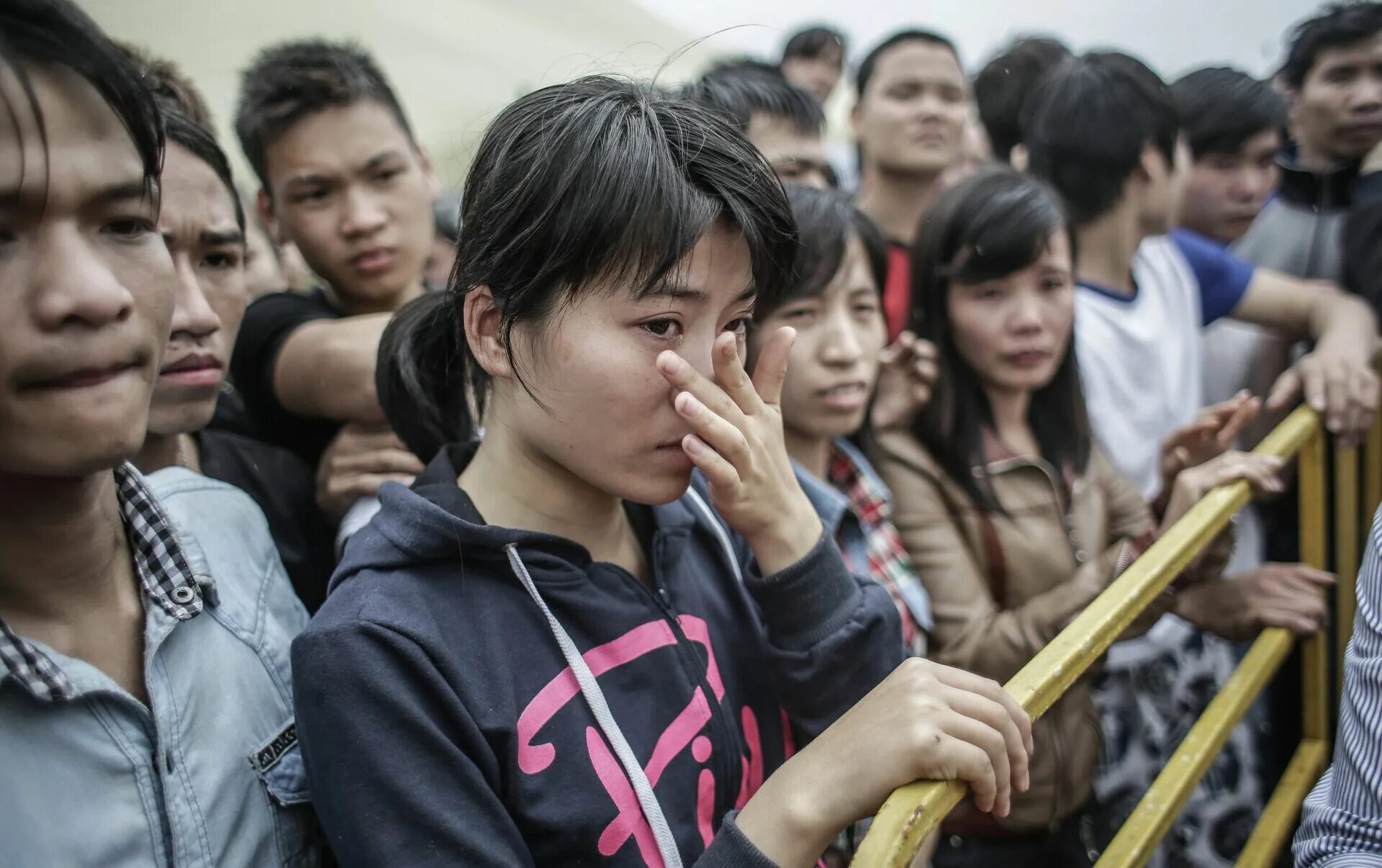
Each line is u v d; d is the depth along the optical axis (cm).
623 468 81
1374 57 255
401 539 83
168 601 83
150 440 120
